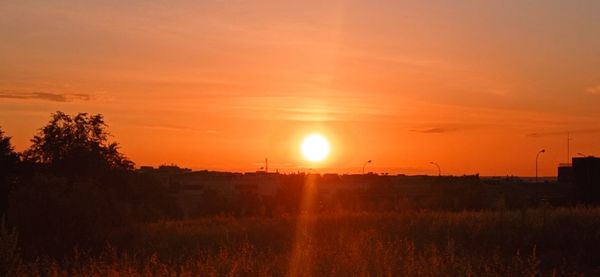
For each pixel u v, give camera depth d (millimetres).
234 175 138250
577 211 25438
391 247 16781
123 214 29547
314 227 26953
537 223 21984
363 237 20578
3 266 16125
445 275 13500
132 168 62969
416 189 67750
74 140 58500
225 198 64750
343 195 59906
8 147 49969
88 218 26594
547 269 16203
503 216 24719
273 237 24750
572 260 17531
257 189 83125
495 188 53625
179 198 85750
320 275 14266
